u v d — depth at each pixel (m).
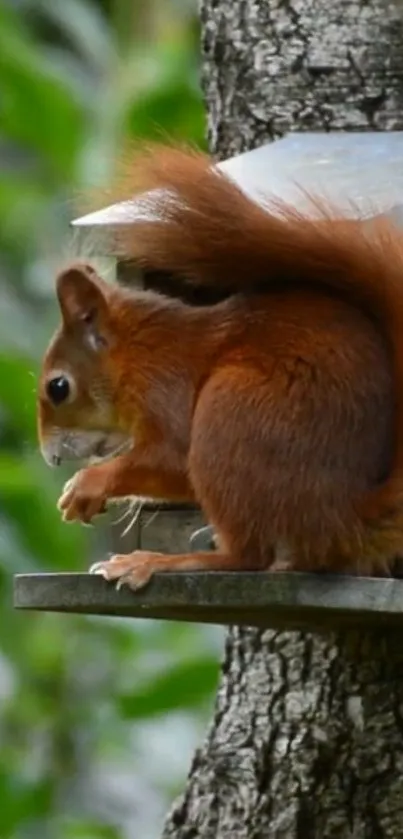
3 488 13.91
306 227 8.89
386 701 10.39
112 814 14.25
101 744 14.44
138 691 13.47
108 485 9.07
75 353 9.26
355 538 8.67
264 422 8.68
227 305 9.05
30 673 14.59
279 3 11.09
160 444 9.04
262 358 8.80
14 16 17.33
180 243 8.98
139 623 14.49
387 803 10.33
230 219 8.91
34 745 14.43
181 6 17.62
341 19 10.95
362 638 10.45
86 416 9.27
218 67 11.33
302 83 11.00
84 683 14.58
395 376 8.73
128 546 10.20
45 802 13.88
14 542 13.96
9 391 14.27
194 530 10.05
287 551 8.73
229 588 8.66
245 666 10.83
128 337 9.15
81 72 16.94
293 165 9.94
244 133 11.17
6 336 15.66
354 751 10.41
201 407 8.81
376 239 8.92
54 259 16.16
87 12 17.36
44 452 9.38
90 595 8.87
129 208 9.36
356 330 8.80
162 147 9.40
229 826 10.65
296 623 9.61
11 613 14.91
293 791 10.48
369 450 8.70
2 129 15.87
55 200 16.25
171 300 9.23
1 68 15.46
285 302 8.94
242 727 10.76
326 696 10.52
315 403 8.67
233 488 8.72
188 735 14.60
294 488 8.66
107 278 10.07
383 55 10.88
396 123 10.84
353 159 9.93
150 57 16.03
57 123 15.59
